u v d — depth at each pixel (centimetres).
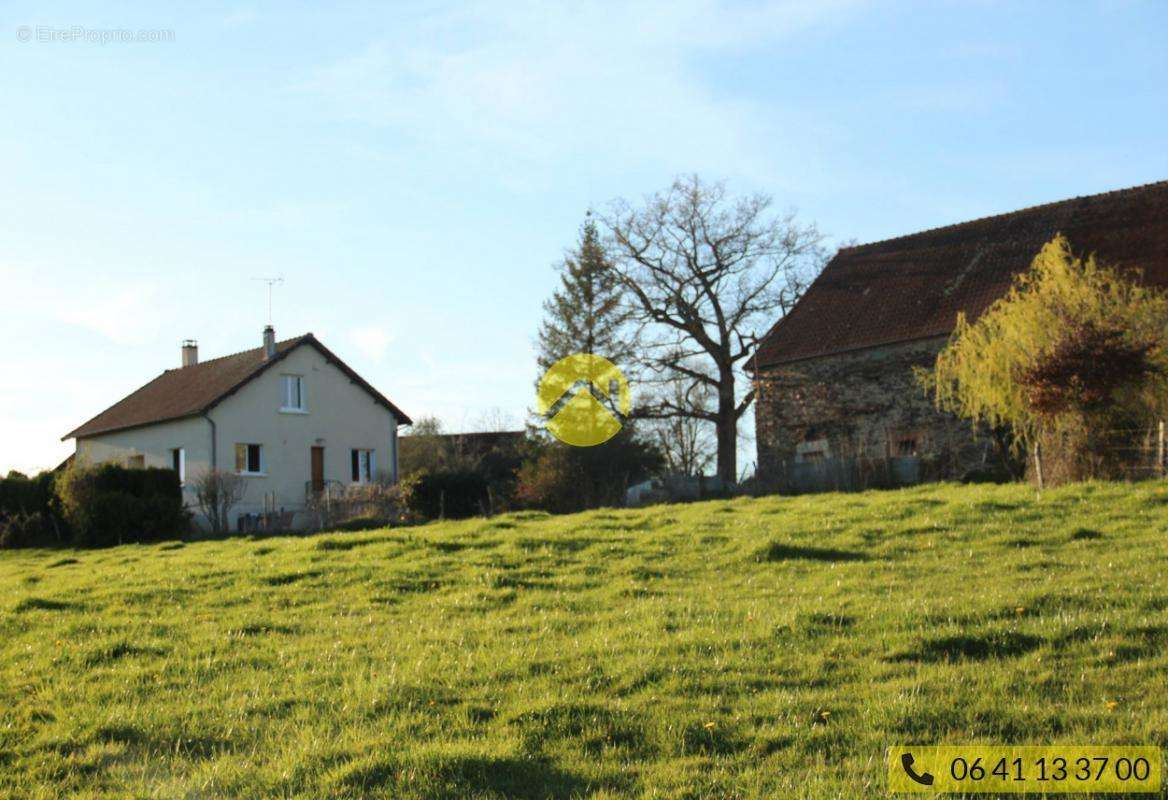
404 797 699
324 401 4312
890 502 1959
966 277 3322
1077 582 1215
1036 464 2147
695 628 1113
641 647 1049
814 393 3397
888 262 3694
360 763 752
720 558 1554
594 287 5012
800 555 1534
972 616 1077
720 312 4247
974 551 1480
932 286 3378
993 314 2483
